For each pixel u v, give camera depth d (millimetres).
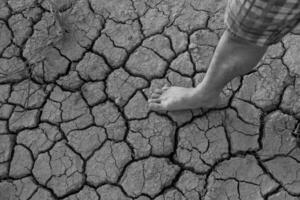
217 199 2199
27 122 2455
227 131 2326
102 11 2713
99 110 2447
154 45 2582
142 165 2297
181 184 2242
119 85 2498
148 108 2418
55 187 2297
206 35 2582
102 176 2295
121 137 2371
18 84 2557
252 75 2428
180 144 2322
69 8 2738
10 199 2291
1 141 2426
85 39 2641
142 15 2680
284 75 2422
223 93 2402
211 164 2268
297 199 2154
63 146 2381
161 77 2498
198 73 2482
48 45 2641
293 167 2219
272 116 2334
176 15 2650
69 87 2521
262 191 2189
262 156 2258
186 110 2387
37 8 2760
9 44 2678
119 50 2592
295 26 1557
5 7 2785
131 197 2242
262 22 1492
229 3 1574
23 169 2350
